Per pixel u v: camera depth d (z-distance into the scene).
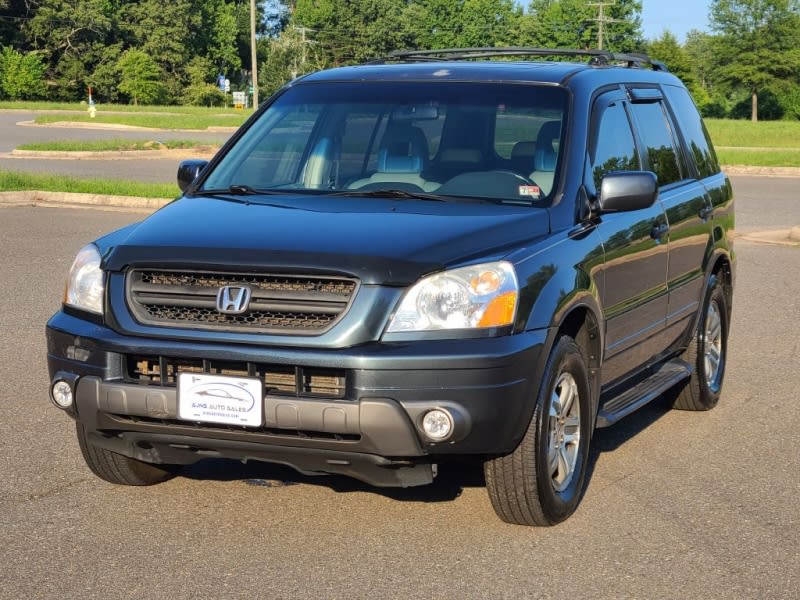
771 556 4.61
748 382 7.93
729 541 4.78
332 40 128.12
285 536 4.73
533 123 5.51
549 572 4.39
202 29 114.38
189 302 4.53
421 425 4.32
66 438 6.19
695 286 6.79
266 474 5.55
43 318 9.47
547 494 4.77
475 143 5.47
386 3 130.38
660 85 6.96
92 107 52.66
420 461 4.48
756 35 113.38
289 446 4.44
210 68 113.88
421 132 5.57
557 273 4.79
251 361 4.37
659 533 4.86
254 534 4.75
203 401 4.43
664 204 6.25
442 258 4.46
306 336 4.37
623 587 4.25
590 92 5.77
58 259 12.70
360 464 4.46
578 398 5.05
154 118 52.62
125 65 101.38
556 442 4.93
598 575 4.37
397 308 4.36
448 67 6.03
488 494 4.94
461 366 4.31
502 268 4.50
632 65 6.95
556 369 4.77
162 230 4.83
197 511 5.04
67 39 103.19
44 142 34.59
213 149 31.66
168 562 4.43
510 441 4.49
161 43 106.88
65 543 4.63
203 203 5.25
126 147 30.78
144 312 4.60
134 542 4.65
